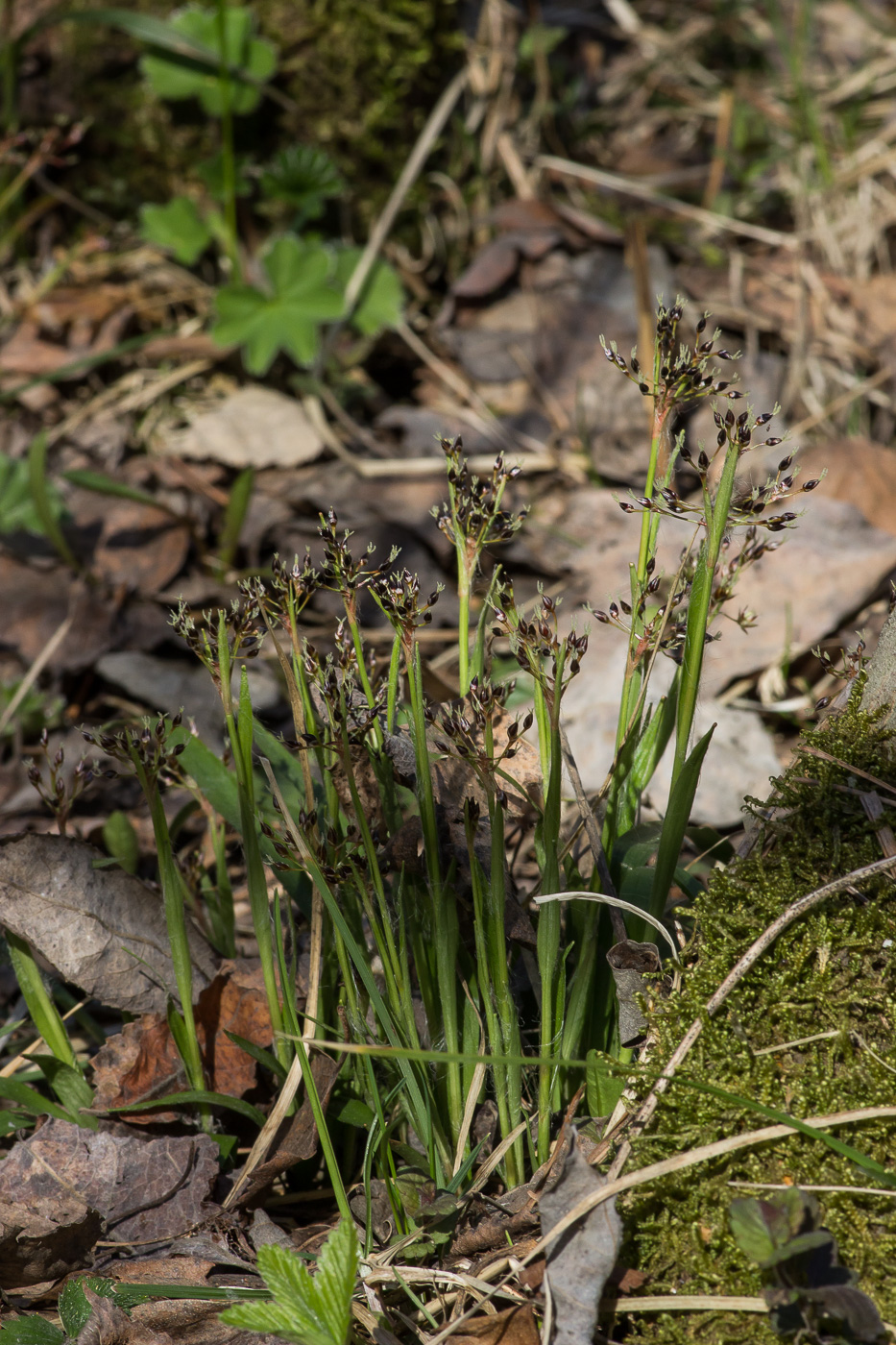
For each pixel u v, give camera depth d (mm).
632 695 1013
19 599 1215
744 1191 974
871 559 1200
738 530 1066
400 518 1251
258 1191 1006
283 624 994
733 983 983
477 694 970
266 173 1456
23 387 1250
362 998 1015
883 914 986
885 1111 973
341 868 989
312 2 1460
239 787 990
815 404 1433
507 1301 988
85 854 1022
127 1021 1038
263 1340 981
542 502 1318
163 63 1424
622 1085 996
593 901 986
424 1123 995
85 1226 995
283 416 1398
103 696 1204
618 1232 967
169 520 1250
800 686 1187
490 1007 989
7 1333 981
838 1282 953
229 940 1052
